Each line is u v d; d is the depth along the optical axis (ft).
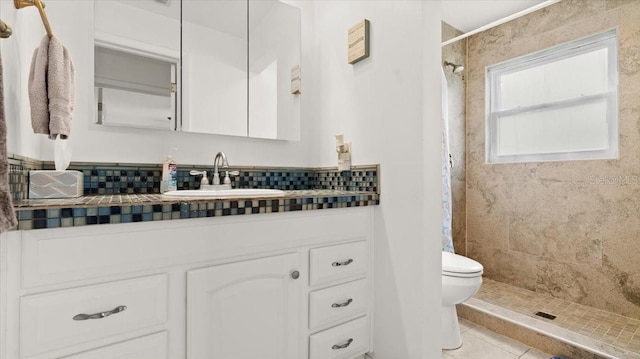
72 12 4.02
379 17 4.57
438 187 4.13
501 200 8.32
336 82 5.49
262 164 5.60
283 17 5.84
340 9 5.43
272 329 3.43
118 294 2.51
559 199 7.28
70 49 4.00
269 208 3.34
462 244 8.93
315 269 3.78
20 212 2.11
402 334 4.13
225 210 3.03
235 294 3.14
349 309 4.19
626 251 6.31
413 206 4.02
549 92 7.61
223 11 5.21
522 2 7.41
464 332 6.03
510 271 8.13
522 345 5.57
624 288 6.31
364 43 4.69
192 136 4.90
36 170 3.42
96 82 4.16
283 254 3.52
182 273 2.85
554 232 7.36
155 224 2.70
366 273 4.43
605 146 6.71
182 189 4.73
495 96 8.61
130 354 2.56
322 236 3.89
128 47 4.39
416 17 4.00
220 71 5.15
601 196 6.66
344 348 4.11
